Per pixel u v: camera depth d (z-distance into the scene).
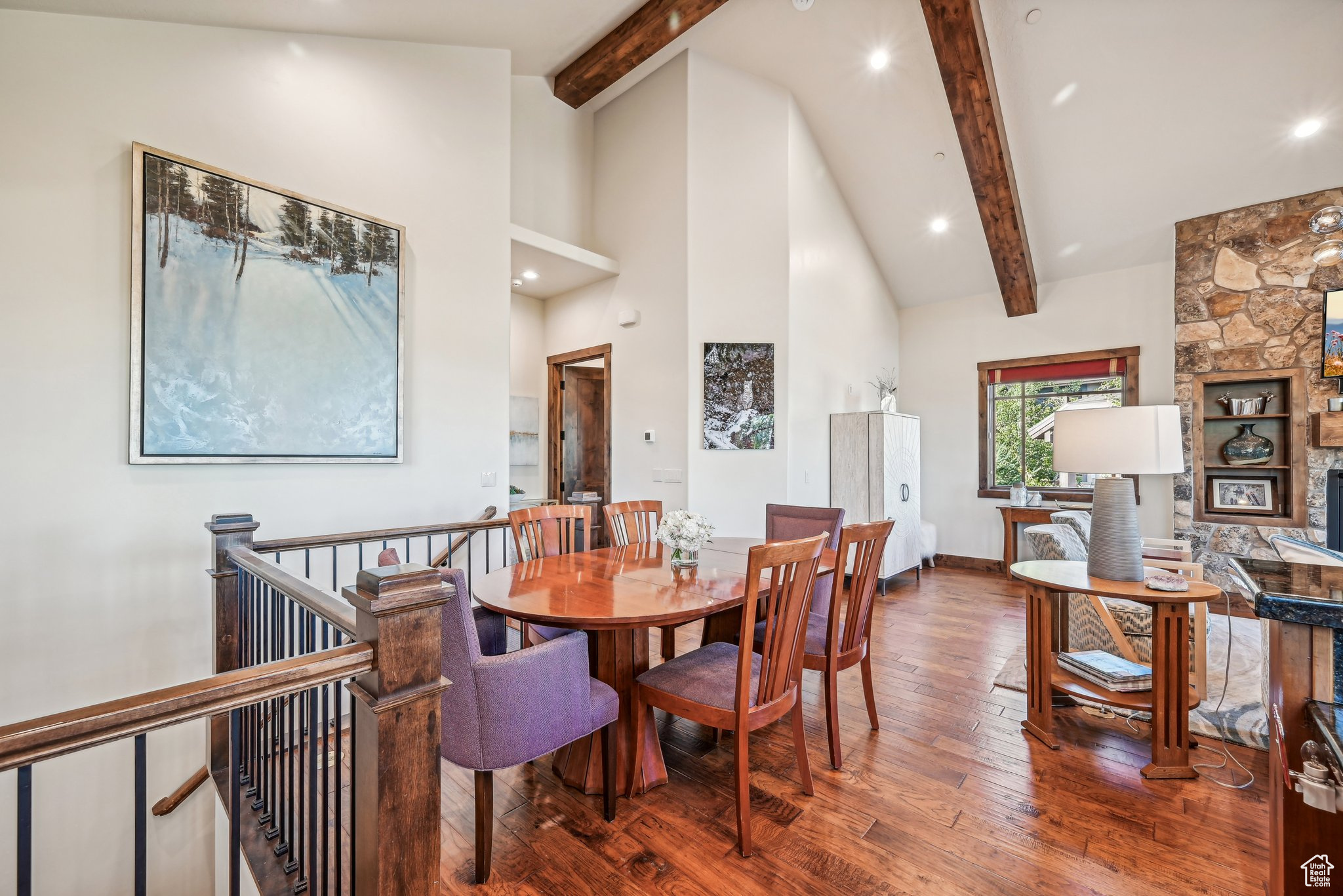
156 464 2.42
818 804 2.00
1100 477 2.51
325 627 1.42
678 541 2.36
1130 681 2.31
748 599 1.73
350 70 3.08
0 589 2.10
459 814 2.00
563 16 3.66
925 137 4.76
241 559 1.94
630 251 5.02
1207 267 4.70
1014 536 5.61
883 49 4.20
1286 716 1.07
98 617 2.29
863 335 5.98
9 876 2.17
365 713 1.07
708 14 3.85
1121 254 5.27
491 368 3.64
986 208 4.82
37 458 2.18
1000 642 3.73
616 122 5.16
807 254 5.01
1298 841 1.03
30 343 2.17
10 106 2.16
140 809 0.84
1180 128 4.17
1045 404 5.91
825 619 2.65
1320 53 3.54
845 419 5.27
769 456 4.71
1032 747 2.39
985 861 1.72
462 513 3.49
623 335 5.05
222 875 2.22
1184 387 4.79
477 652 1.65
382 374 3.11
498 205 3.71
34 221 2.19
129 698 0.84
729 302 4.68
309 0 2.68
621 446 5.05
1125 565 2.35
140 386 2.37
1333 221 3.67
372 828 1.05
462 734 1.65
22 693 2.14
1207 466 4.81
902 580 5.64
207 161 2.59
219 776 2.23
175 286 2.46
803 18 4.11
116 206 2.36
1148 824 1.88
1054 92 4.18
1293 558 1.90
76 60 2.29
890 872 1.68
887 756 2.32
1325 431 4.16
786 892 1.61
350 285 3.00
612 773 1.93
